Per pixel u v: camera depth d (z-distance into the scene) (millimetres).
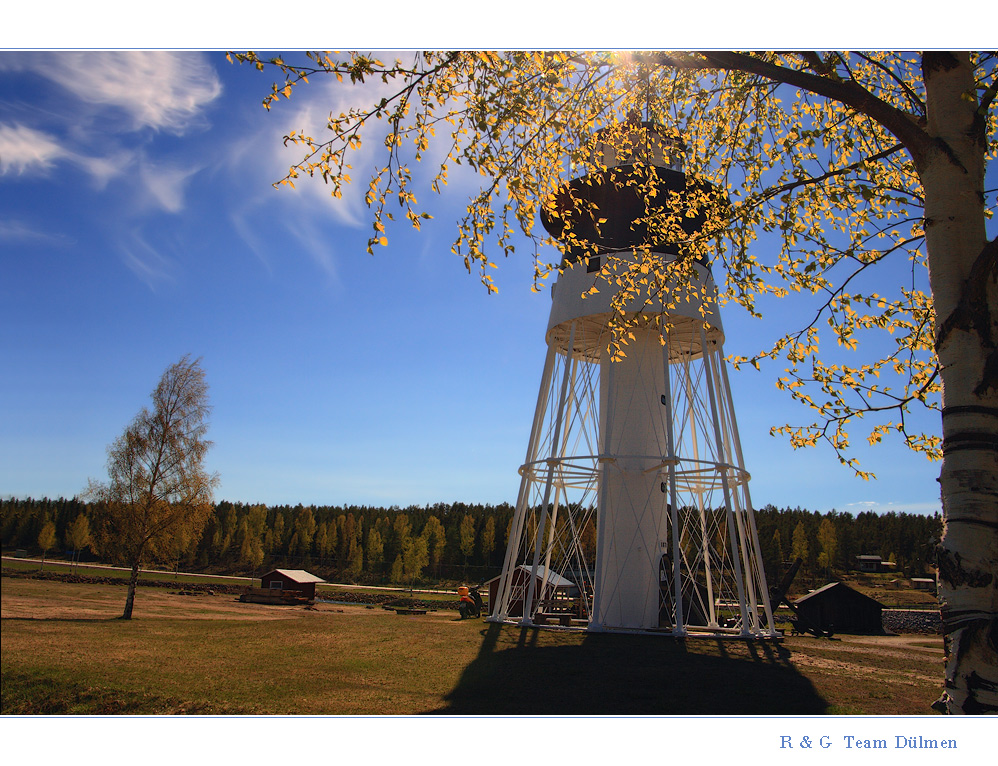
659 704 11000
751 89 8961
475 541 110750
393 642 17641
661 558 21719
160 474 30250
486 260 8328
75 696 10867
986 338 5980
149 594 46062
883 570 87125
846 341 9359
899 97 9984
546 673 13555
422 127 7988
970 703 5426
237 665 13852
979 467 5758
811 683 13211
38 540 97562
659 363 22906
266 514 130375
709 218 9148
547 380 24203
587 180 9977
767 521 95562
